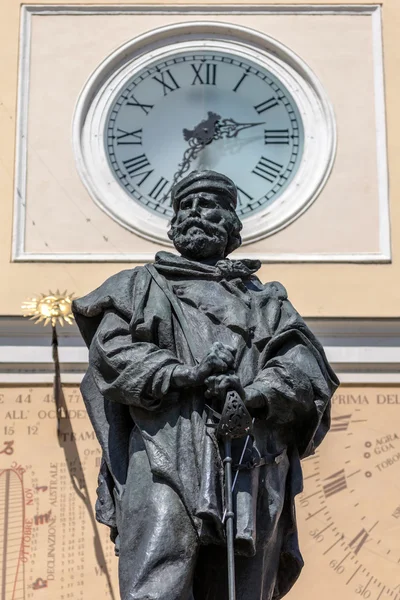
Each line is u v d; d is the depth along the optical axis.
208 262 10.36
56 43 21.48
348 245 20.27
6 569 17.64
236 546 9.18
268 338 9.85
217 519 9.11
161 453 9.37
